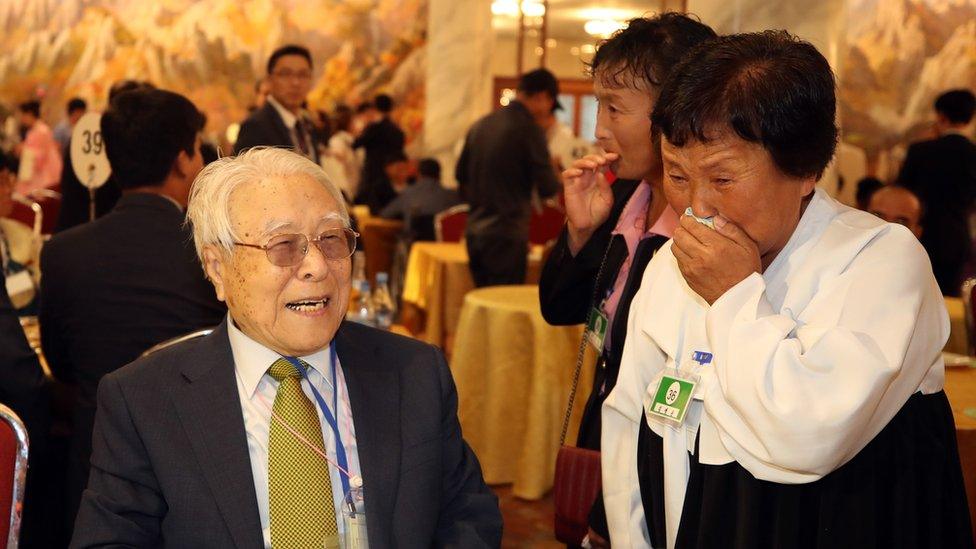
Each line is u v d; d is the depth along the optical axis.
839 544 1.20
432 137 11.02
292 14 12.21
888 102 11.11
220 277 1.51
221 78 12.34
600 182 1.89
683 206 1.31
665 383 1.32
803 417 1.12
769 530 1.23
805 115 1.18
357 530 1.46
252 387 1.50
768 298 1.26
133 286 2.33
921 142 4.88
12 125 12.21
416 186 7.38
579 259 1.92
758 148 1.19
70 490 2.29
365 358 1.60
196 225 1.50
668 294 1.39
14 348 2.13
